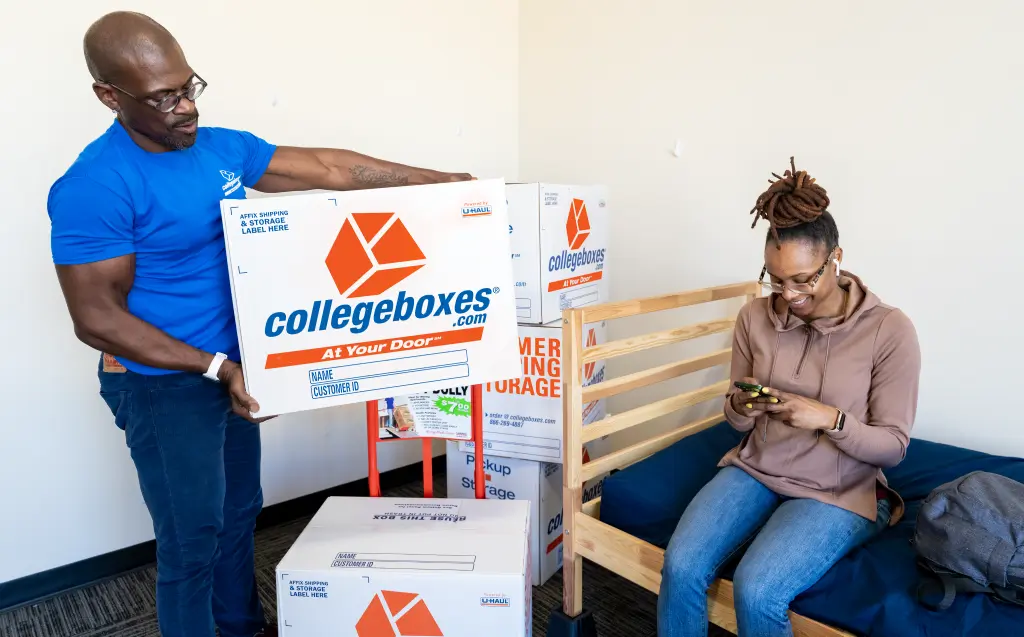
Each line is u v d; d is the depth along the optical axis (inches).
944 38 62.7
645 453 69.4
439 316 51.0
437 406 60.1
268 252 47.7
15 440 69.9
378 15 89.0
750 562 46.9
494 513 56.8
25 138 66.9
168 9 72.6
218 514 52.4
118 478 76.6
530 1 101.9
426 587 47.9
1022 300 61.1
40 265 69.2
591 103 95.0
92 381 73.7
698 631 49.8
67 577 74.3
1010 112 59.8
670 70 84.7
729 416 55.7
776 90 75.0
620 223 93.4
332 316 49.1
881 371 50.1
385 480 98.9
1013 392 62.5
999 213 61.4
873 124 68.2
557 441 68.1
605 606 68.7
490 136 103.9
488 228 50.8
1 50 64.8
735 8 77.3
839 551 47.9
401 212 49.2
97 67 42.2
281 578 48.8
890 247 68.6
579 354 57.9
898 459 49.1
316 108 84.7
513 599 47.5
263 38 79.5
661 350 89.7
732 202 80.6
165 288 49.2
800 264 48.2
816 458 52.2
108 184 43.7
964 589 41.6
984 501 42.8
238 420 56.7
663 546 55.1
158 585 52.2
